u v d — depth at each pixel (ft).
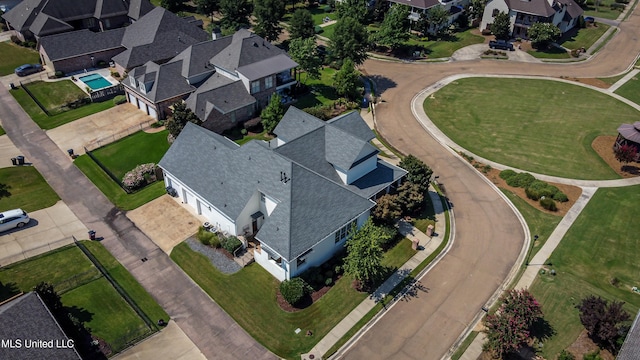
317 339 122.72
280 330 124.47
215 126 203.62
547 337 123.65
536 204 175.63
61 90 239.71
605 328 116.67
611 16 376.27
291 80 239.30
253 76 217.56
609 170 196.13
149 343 119.55
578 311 131.34
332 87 257.96
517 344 112.88
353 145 157.17
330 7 370.94
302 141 158.71
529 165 198.80
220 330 124.06
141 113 222.07
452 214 169.68
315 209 139.74
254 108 223.71
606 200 177.68
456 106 244.01
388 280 140.97
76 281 135.64
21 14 288.51
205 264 142.92
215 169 156.97
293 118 178.29
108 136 204.23
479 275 144.25
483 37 332.19
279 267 135.23
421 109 240.12
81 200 169.37
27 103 228.43
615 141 212.23
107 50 265.54
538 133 221.66
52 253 145.07
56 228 155.53
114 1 307.99
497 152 207.10
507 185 185.98
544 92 260.83
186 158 164.45
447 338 124.36
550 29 303.07
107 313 126.41
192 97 207.51
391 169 169.78
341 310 130.52
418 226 162.71
